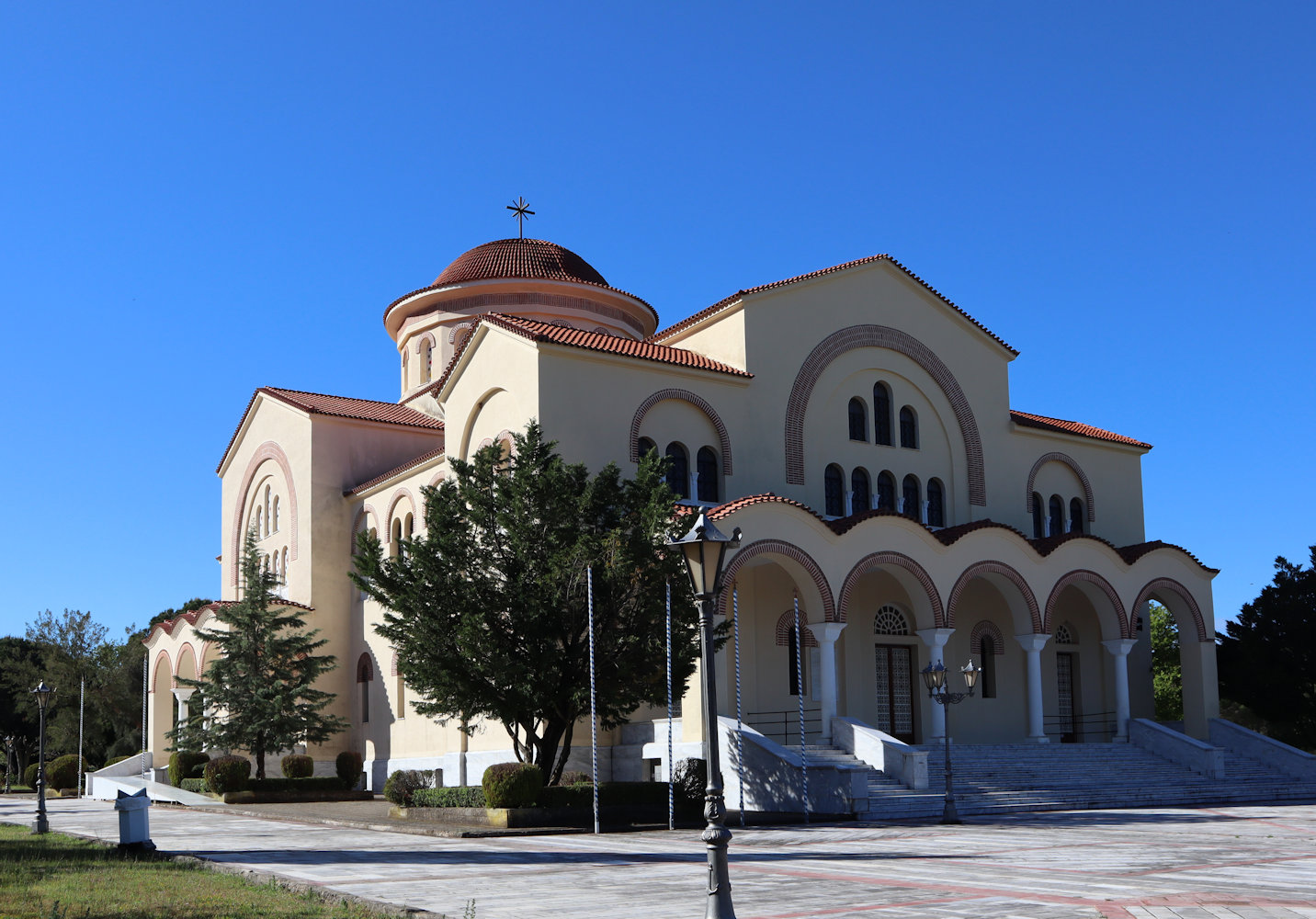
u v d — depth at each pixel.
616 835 23.44
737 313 37.38
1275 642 45.06
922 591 34.62
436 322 49.19
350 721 44.22
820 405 38.41
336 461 45.66
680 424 35.47
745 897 13.81
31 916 12.61
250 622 40.62
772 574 35.53
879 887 14.63
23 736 77.56
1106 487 45.28
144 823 20.59
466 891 14.56
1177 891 14.06
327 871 17.03
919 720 38.28
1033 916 12.07
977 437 41.84
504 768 25.39
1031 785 31.83
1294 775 37.06
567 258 51.34
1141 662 43.50
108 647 70.00
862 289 40.16
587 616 26.08
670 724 25.45
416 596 26.22
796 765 26.97
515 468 27.77
